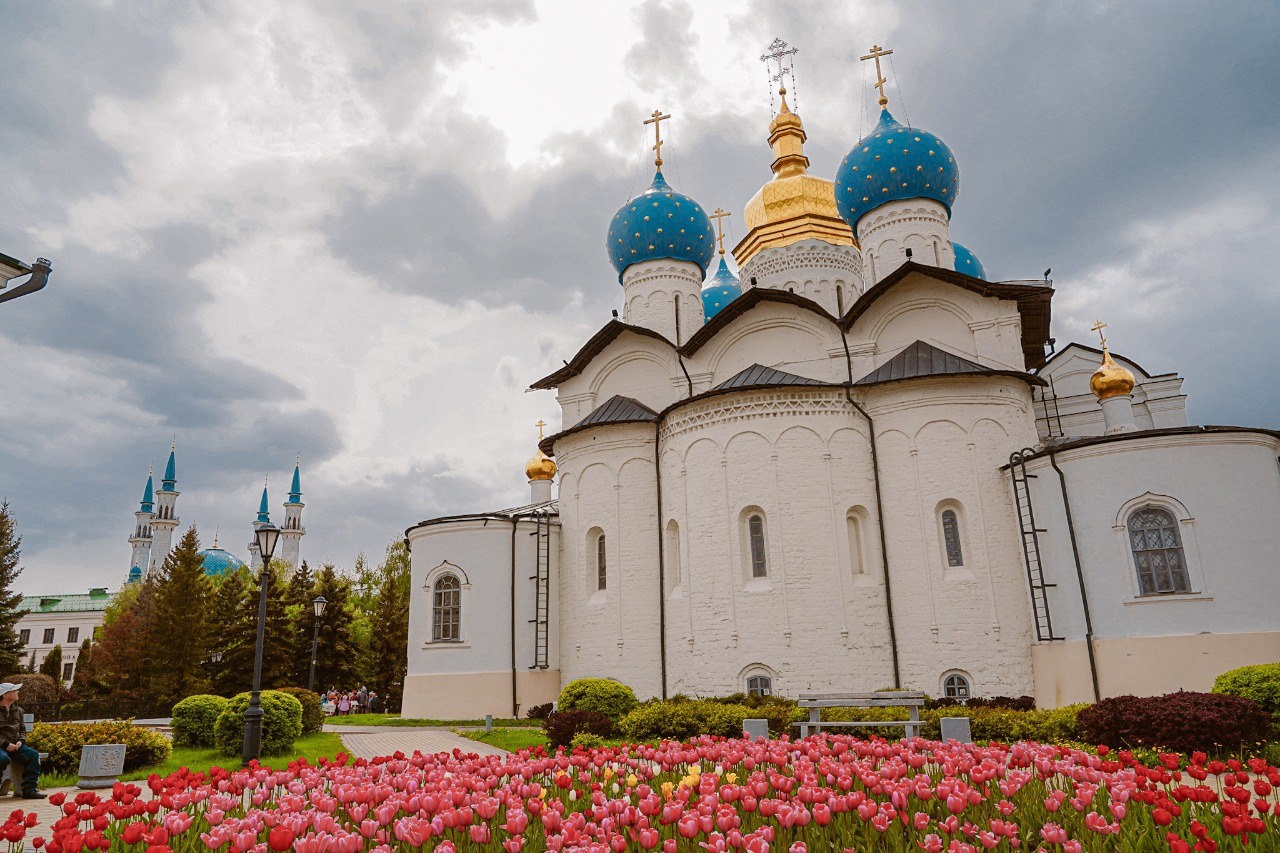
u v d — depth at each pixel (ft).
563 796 25.13
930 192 96.43
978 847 18.40
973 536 72.23
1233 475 62.85
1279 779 21.57
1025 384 79.10
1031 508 70.03
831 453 76.18
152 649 147.43
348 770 27.45
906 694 50.11
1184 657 60.59
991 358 80.94
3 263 38.78
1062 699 65.57
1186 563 62.44
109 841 19.83
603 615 83.97
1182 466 63.87
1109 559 65.05
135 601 187.11
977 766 21.99
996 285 81.41
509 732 70.64
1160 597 62.44
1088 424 95.25
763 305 88.99
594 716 56.65
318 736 73.10
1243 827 16.78
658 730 54.19
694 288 103.76
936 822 20.79
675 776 28.50
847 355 84.28
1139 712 41.50
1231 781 22.34
